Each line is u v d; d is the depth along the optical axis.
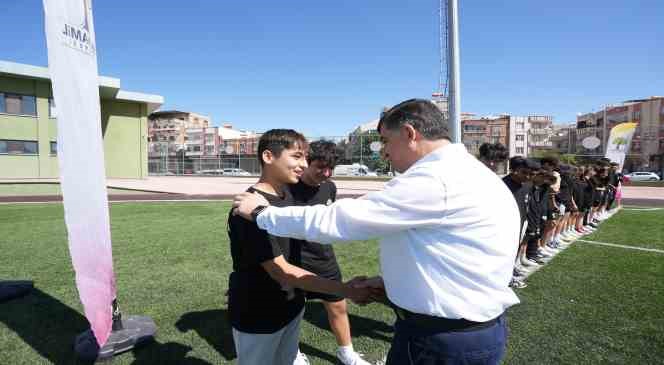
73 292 3.93
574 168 7.96
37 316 3.34
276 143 1.64
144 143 30.12
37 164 24.88
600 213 9.85
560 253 5.93
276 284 1.69
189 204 12.12
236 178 34.62
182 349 2.82
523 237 4.66
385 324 3.34
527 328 3.21
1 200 12.02
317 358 2.77
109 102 28.45
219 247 6.02
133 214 9.67
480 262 1.12
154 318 3.35
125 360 2.66
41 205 11.10
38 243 6.10
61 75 2.21
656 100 53.69
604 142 61.59
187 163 45.38
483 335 1.16
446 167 1.15
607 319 3.40
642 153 55.22
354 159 38.00
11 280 4.14
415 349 1.20
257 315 1.67
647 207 12.70
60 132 2.20
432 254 1.13
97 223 2.54
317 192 3.04
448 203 1.10
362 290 1.51
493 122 75.38
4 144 23.67
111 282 2.74
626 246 6.47
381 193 1.17
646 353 2.80
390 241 1.22
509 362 2.68
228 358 2.71
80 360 2.63
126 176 29.39
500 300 1.17
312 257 2.66
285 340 1.90
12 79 23.78
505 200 1.24
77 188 2.34
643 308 3.64
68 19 2.29
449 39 6.25
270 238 1.55
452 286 1.12
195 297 3.86
